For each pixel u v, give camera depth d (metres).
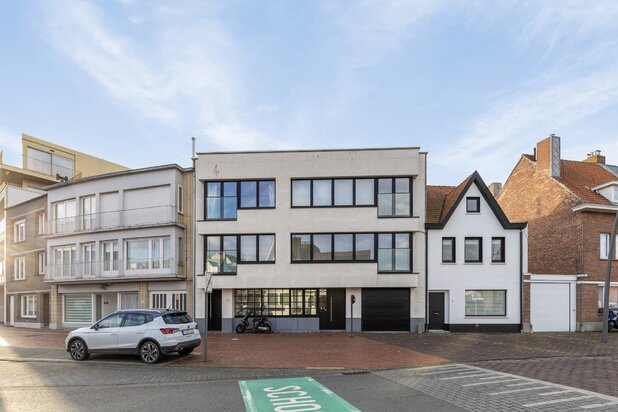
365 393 8.25
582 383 8.95
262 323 19.69
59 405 7.72
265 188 20.83
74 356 12.40
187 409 7.31
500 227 20.14
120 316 12.40
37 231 26.41
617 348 14.41
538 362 11.80
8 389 9.05
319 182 20.59
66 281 23.08
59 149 32.81
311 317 20.23
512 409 7.02
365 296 20.17
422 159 20.41
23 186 30.78
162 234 21.11
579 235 20.56
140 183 21.86
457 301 19.78
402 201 20.30
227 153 20.77
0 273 30.27
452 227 20.16
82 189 23.42
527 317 19.64
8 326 27.27
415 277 19.59
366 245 20.17
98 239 22.64
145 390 8.80
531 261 23.61
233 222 20.52
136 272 21.69
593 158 26.31
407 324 19.94
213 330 20.69
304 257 20.30
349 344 15.61
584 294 20.22
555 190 22.09
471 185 20.47
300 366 11.33
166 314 12.17
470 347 14.71
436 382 9.20
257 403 7.61
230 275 20.28
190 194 21.70
